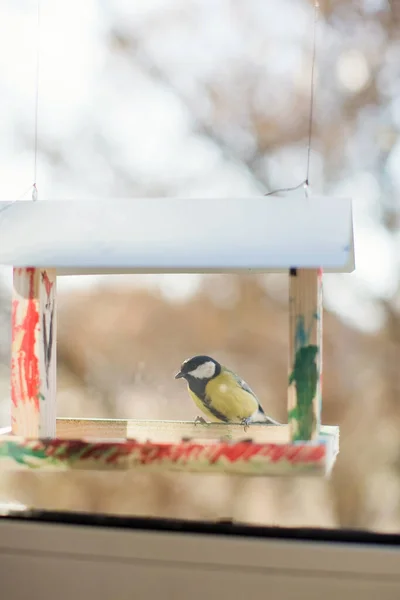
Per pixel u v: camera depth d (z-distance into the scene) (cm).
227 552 168
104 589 172
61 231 188
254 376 473
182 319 475
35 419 187
